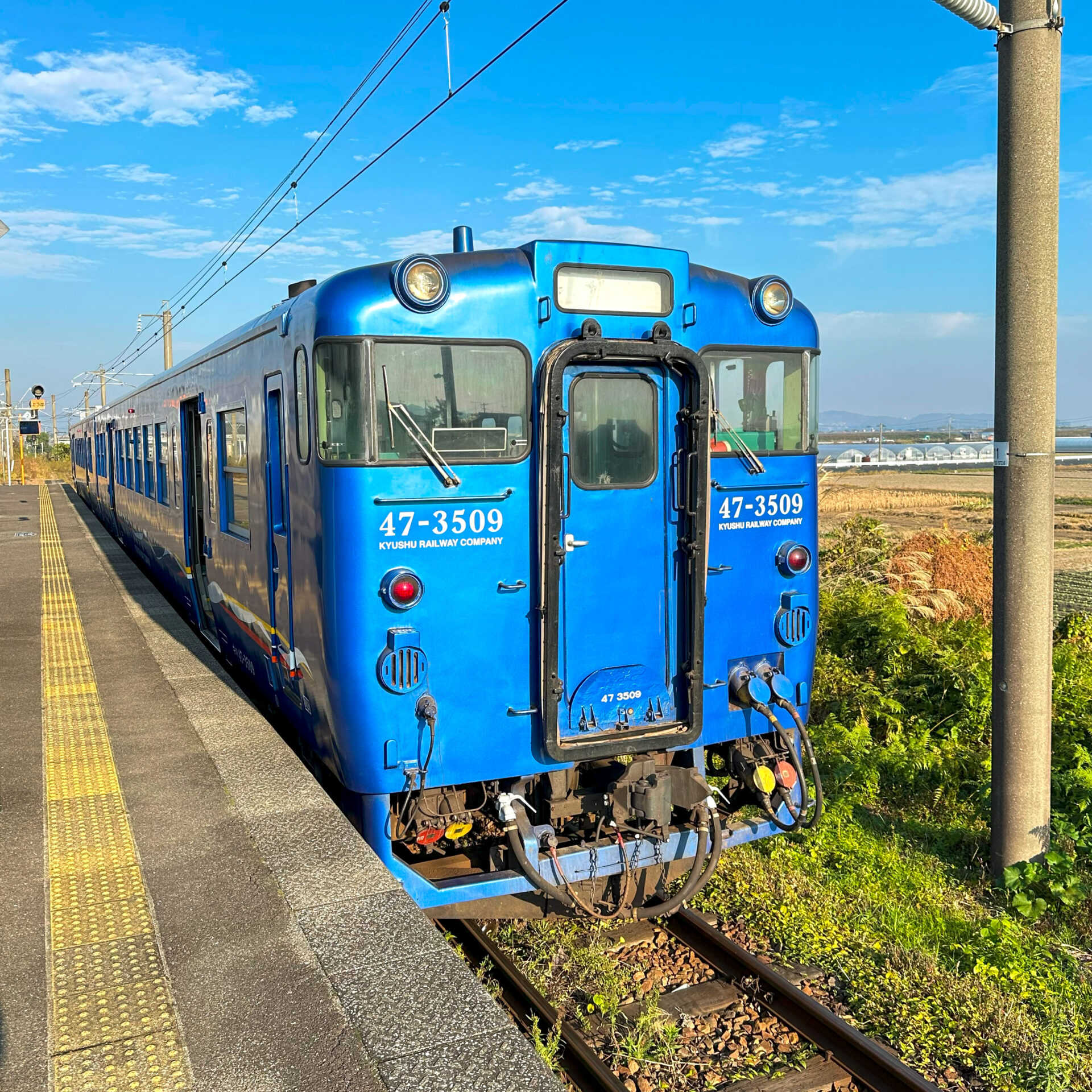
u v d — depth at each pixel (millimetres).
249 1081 2969
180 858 4484
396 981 3480
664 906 4879
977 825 6324
